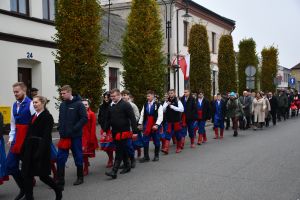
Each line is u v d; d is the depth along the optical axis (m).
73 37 12.66
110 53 23.30
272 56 40.12
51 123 6.68
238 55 35.03
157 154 11.02
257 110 20.03
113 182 8.38
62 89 8.01
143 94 16.55
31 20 17.56
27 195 6.61
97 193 7.46
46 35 18.45
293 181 8.27
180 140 12.59
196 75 24.42
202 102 14.67
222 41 29.38
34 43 17.67
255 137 16.62
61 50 12.87
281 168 9.68
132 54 16.77
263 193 7.30
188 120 13.61
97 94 13.09
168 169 9.71
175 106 12.12
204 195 7.18
